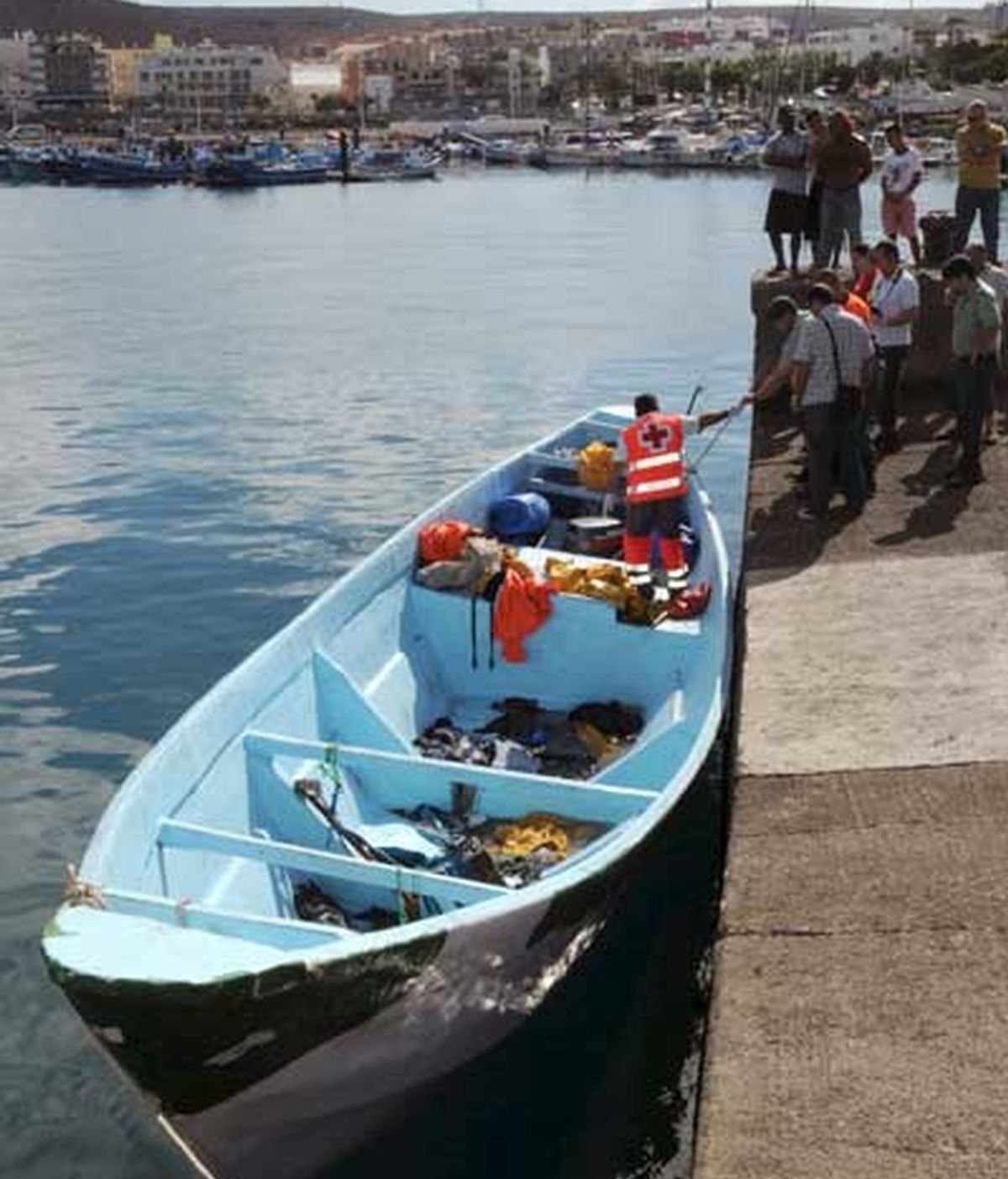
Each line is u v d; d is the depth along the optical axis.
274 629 14.90
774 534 12.40
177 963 6.22
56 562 17.30
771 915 6.77
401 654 11.38
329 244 66.62
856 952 6.44
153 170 131.00
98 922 6.55
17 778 11.54
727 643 10.65
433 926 6.79
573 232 71.25
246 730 9.20
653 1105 7.85
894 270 14.20
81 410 26.92
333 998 6.48
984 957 6.32
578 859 8.04
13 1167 7.50
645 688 11.22
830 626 10.30
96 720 12.66
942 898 6.79
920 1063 5.72
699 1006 8.59
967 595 10.65
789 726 8.75
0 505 19.98
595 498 14.54
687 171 131.12
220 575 16.70
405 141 177.00
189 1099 6.51
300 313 41.06
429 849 8.75
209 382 29.75
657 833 8.30
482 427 24.92
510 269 53.84
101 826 7.51
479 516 13.79
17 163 138.88
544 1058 8.13
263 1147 6.97
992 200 17.91
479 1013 7.45
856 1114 5.48
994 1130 5.34
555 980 8.02
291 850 7.72
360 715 10.02
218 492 20.47
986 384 13.04
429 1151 7.50
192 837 7.84
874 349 13.19
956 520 12.40
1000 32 182.25
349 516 19.20
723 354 32.69
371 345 34.62
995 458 14.09
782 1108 5.53
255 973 6.16
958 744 8.30
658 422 12.49
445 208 92.19
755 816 7.71
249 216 88.75
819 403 12.39
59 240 72.25
